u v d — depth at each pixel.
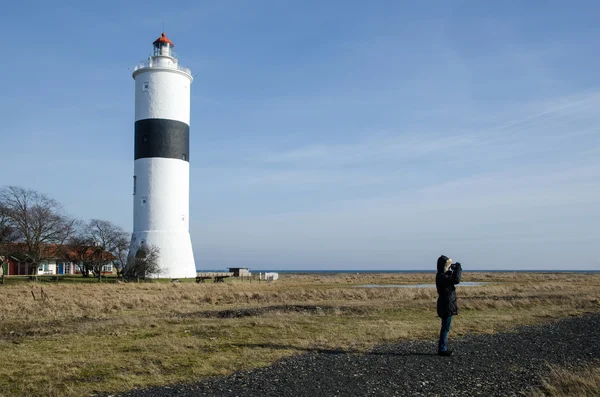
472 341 14.78
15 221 57.22
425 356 12.64
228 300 28.47
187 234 53.81
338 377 10.58
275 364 11.79
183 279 51.44
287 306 24.06
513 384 9.95
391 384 10.02
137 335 15.70
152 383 10.20
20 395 9.41
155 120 52.69
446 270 12.94
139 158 53.03
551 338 15.30
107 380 10.41
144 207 52.16
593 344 14.28
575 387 9.41
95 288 37.97
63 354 12.84
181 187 53.53
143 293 33.06
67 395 9.43
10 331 17.08
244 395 9.35
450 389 9.65
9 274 68.62
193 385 10.04
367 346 13.91
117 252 61.19
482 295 30.78
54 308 23.17
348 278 81.25
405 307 23.33
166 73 53.28
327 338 15.03
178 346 13.73
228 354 12.83
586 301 26.20
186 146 54.78
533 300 26.62
